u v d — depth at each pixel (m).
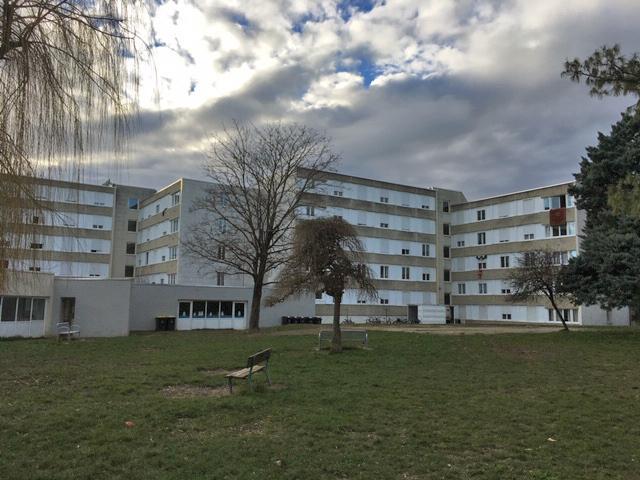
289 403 9.85
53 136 4.68
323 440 7.49
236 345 21.23
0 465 6.11
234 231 38.56
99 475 5.89
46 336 29.88
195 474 5.96
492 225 58.44
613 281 23.64
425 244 61.28
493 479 6.18
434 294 60.94
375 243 57.78
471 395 11.23
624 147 25.61
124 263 63.84
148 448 6.86
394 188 60.00
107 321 31.36
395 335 25.53
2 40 4.37
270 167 33.53
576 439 7.98
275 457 6.66
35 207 4.72
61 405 9.38
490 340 23.30
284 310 44.97
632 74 15.41
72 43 4.70
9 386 11.45
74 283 31.28
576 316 48.38
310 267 17.84
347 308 54.62
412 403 10.19
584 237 27.02
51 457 6.42
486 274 58.56
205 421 8.38
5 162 4.45
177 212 52.50
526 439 7.90
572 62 15.66
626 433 8.41
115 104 4.96
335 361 16.12
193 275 50.84
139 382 11.95
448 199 63.94
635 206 15.70
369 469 6.39
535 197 54.12
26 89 4.50
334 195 55.84
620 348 20.72
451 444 7.54
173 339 25.53
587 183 26.86
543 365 16.33
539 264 29.70
